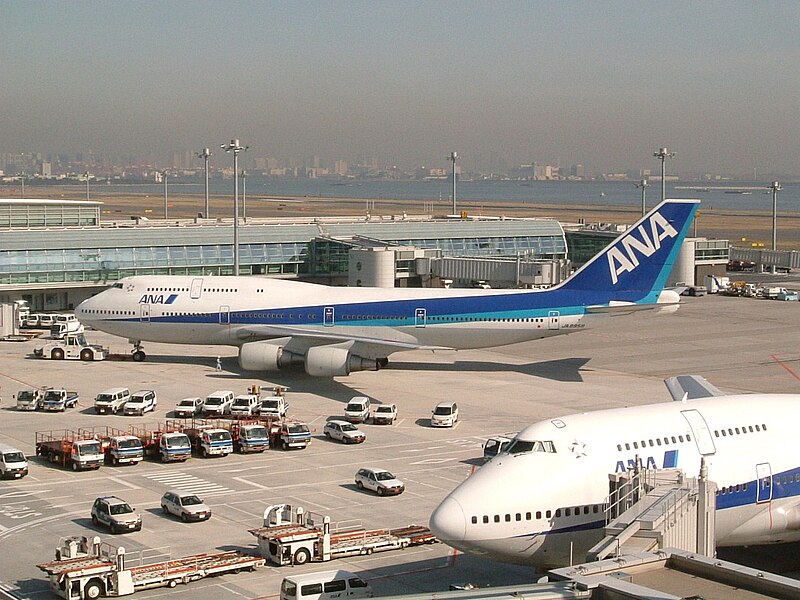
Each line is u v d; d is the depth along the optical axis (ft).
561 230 618.44
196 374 352.90
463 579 173.78
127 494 221.66
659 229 349.82
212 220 593.83
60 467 242.78
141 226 529.04
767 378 352.08
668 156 579.07
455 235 580.30
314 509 211.00
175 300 365.61
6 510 209.87
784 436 175.83
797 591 113.80
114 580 167.43
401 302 353.31
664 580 121.60
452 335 351.87
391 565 181.16
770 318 498.28
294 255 522.88
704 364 378.94
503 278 504.02
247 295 361.71
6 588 169.17
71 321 420.77
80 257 471.21
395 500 217.56
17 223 510.17
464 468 242.17
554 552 153.17
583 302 349.00
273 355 343.87
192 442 256.32
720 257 634.84
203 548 188.44
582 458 157.28
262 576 176.65
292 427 260.83
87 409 298.76
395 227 568.41
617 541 135.13
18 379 341.62
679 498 147.74
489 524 148.97
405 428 281.54
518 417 293.64
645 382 344.49
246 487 226.99
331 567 180.55
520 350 411.34
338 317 353.92
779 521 172.24
